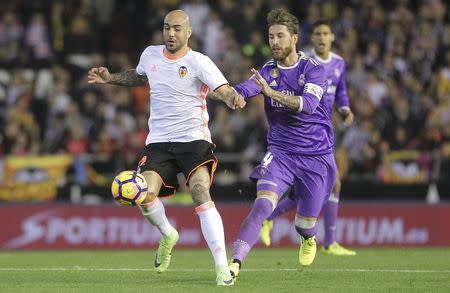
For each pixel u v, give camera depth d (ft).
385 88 226.99
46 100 236.22
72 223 185.78
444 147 210.38
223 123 213.05
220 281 97.45
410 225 185.68
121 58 248.93
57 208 186.29
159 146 102.58
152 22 257.96
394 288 97.81
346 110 141.28
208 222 98.99
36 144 222.07
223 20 245.24
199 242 184.14
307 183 110.73
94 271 118.21
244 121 216.33
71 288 97.55
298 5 260.21
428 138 213.87
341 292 94.07
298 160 109.70
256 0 250.37
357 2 253.44
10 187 206.08
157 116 102.89
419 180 207.10
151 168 101.65
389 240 185.26
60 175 207.82
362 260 134.72
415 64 237.86
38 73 245.65
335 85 140.15
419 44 241.55
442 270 118.52
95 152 214.90
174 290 94.12
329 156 111.96
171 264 129.80
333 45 239.50
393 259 137.28
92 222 185.78
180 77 101.45
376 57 237.86
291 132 109.81
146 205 101.55
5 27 257.75
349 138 211.61
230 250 171.94
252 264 128.47
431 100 223.92
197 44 244.42
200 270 118.62
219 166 209.77
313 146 110.32
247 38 242.58
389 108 218.79
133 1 271.90
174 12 102.06
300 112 103.65
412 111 222.89
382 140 214.90
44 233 185.26
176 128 102.01
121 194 97.50
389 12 256.73
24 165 207.10
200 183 100.48
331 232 143.74
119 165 211.20
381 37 245.24
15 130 222.28
